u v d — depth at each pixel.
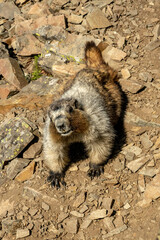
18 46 1.81
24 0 2.05
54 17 1.83
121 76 1.60
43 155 1.39
